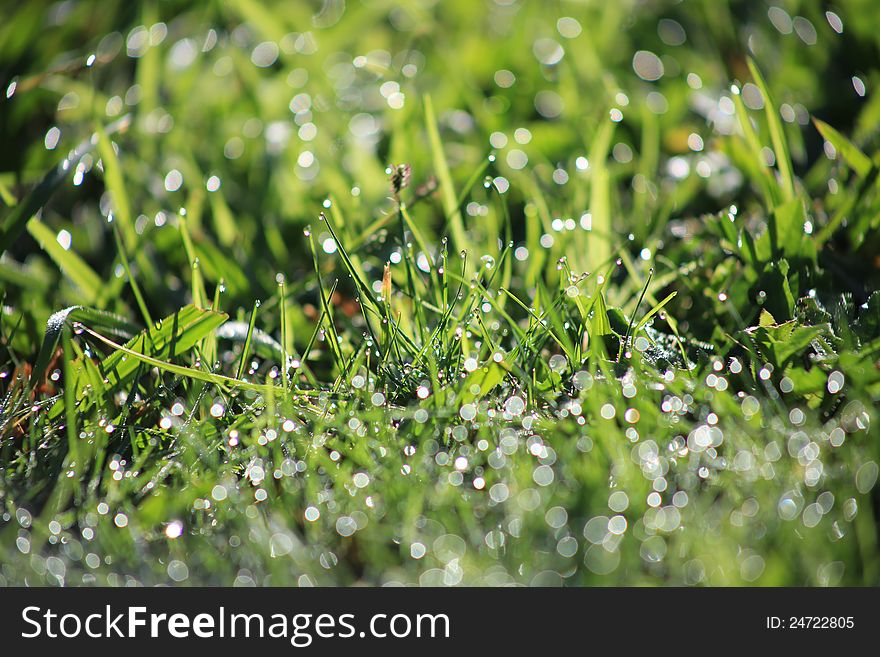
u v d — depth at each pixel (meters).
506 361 0.86
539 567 0.80
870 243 0.94
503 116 1.10
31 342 0.91
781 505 0.81
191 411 0.86
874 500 0.82
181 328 0.88
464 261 0.91
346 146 1.06
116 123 0.99
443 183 0.96
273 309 0.93
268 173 1.04
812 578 0.80
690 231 0.99
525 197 1.01
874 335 0.89
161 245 0.98
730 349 0.89
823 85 1.10
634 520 0.81
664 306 0.92
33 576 0.81
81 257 1.00
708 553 0.80
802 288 0.92
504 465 0.83
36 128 1.09
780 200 0.96
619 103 1.08
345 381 0.88
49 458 0.85
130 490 0.84
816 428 0.84
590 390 0.85
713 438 0.84
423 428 0.85
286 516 0.82
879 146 1.02
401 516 0.82
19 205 0.93
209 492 0.83
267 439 0.85
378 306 0.89
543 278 0.95
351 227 0.98
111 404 0.87
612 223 1.00
